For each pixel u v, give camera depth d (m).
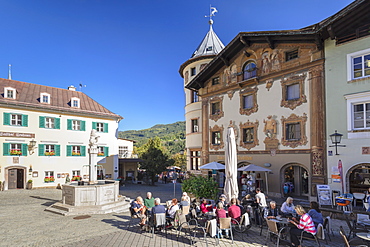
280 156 17.78
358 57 14.44
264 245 8.32
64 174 28.36
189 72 27.52
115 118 32.94
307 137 16.30
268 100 18.86
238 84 20.75
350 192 14.34
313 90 16.06
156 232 9.72
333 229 10.38
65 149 28.66
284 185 17.83
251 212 11.16
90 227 10.48
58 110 28.27
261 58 19.52
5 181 24.89
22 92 28.19
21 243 8.48
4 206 15.55
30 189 25.59
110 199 14.59
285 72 17.83
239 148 20.80
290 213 9.77
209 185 14.97
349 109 14.37
